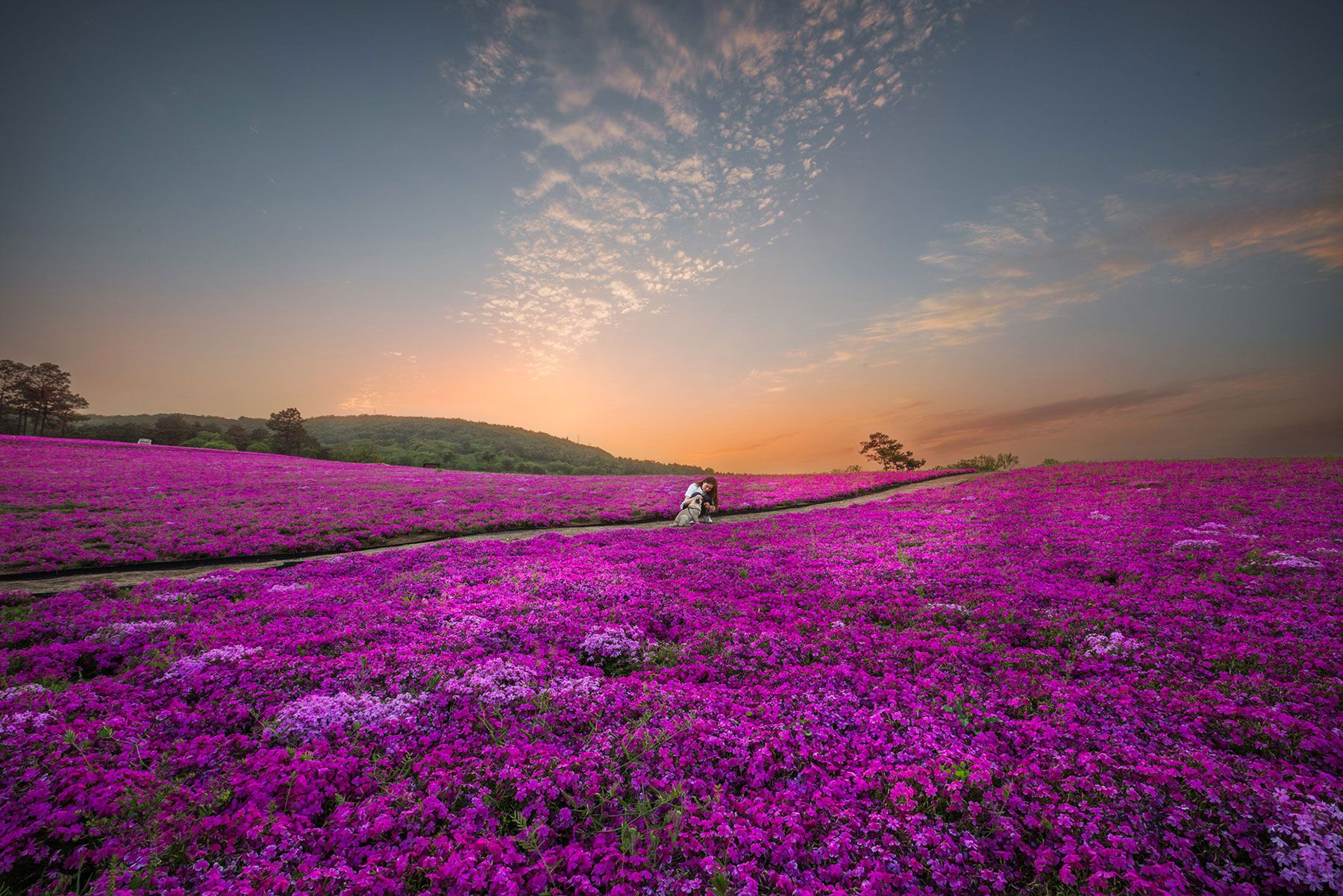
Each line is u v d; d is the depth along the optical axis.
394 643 8.93
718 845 4.40
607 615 10.56
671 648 9.10
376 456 98.19
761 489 36.31
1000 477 35.72
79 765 5.24
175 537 18.08
